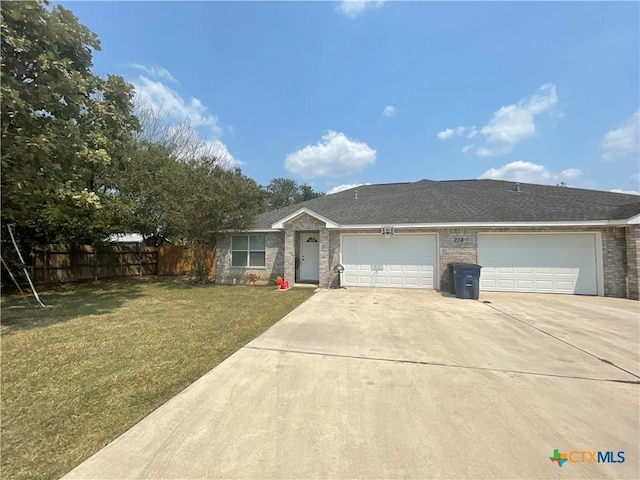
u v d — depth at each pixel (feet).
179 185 42.91
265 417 9.28
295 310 25.62
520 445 8.00
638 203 33.99
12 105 18.51
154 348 15.88
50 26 22.38
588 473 7.01
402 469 7.10
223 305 28.04
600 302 29.81
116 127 28.66
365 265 41.04
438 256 38.52
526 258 36.11
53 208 34.76
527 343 16.84
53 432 8.64
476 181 57.26
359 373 12.64
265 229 44.86
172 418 9.27
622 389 11.32
